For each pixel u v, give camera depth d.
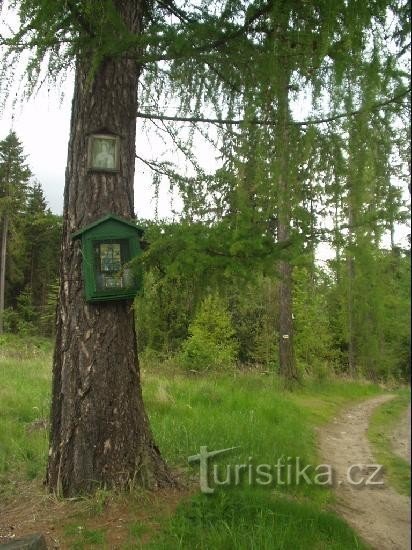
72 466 4.32
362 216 3.72
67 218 4.64
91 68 4.27
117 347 4.48
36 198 34.03
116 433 4.38
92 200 4.55
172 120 4.82
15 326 32.47
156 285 4.21
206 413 8.17
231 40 4.28
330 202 4.04
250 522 3.87
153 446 4.64
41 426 6.93
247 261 3.80
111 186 4.60
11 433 6.41
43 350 16.95
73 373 4.42
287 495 4.81
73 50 4.33
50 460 4.48
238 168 4.27
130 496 4.21
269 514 4.01
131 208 4.75
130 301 4.55
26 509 4.16
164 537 3.65
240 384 12.41
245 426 7.29
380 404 10.55
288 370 14.03
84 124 4.66
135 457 4.42
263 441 6.50
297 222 3.93
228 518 3.92
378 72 3.59
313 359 16.78
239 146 4.45
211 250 3.93
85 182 4.58
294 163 4.20
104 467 4.30
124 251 4.38
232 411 8.68
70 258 4.55
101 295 4.31
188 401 9.13
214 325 15.56
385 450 6.00
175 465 5.30
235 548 3.50
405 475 4.10
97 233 4.37
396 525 4.40
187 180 4.75
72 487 4.28
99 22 4.04
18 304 33.78
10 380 10.13
